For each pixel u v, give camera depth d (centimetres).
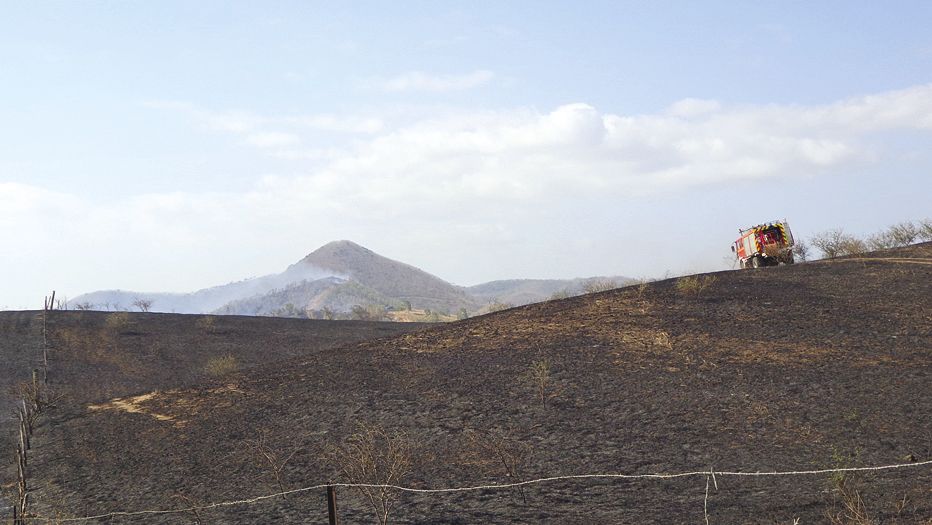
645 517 1185
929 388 1672
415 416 1905
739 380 1859
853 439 1455
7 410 2730
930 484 1186
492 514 1287
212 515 1447
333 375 2378
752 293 2706
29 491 1733
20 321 4762
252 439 1909
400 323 5238
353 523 1304
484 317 2920
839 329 2183
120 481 1730
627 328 2389
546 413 1806
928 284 2611
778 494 1225
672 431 1612
